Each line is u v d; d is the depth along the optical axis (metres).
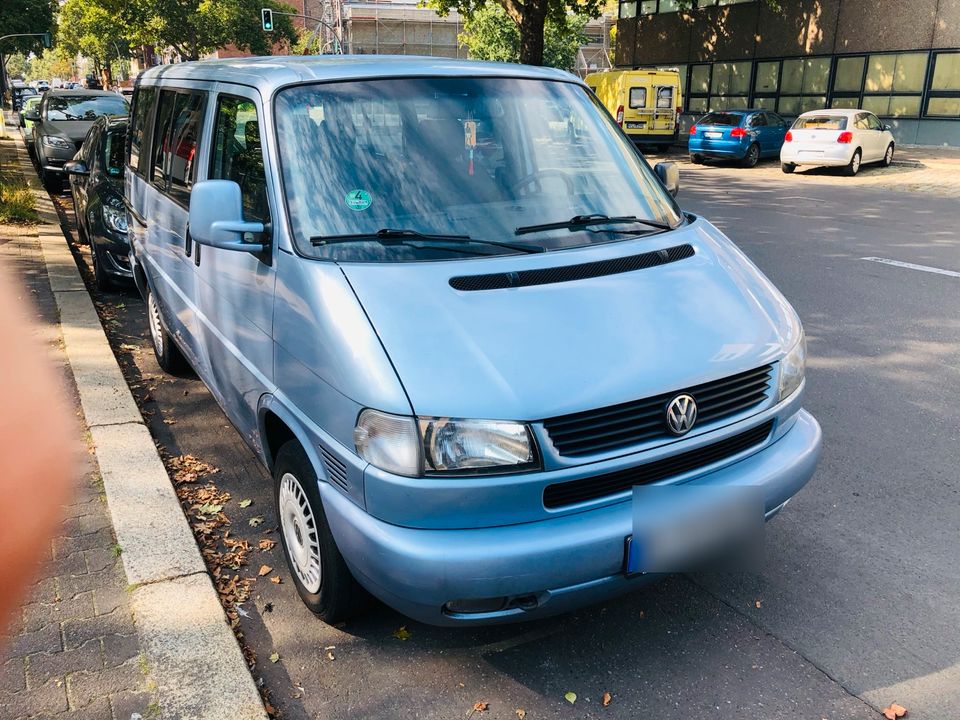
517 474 2.55
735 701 2.88
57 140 14.74
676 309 3.06
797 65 27.14
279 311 3.13
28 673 2.89
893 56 24.17
